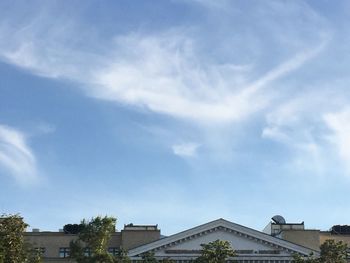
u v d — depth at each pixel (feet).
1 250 155.33
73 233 295.48
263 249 277.64
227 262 267.39
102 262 211.61
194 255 273.13
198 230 277.44
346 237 309.22
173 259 271.49
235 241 278.26
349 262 282.15
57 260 279.08
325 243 247.91
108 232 219.82
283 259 275.39
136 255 271.49
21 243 164.35
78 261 214.28
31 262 199.21
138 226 303.89
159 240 274.77
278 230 311.47
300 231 301.63
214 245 236.84
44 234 286.46
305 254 275.80
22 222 164.35
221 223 279.08
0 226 160.35
